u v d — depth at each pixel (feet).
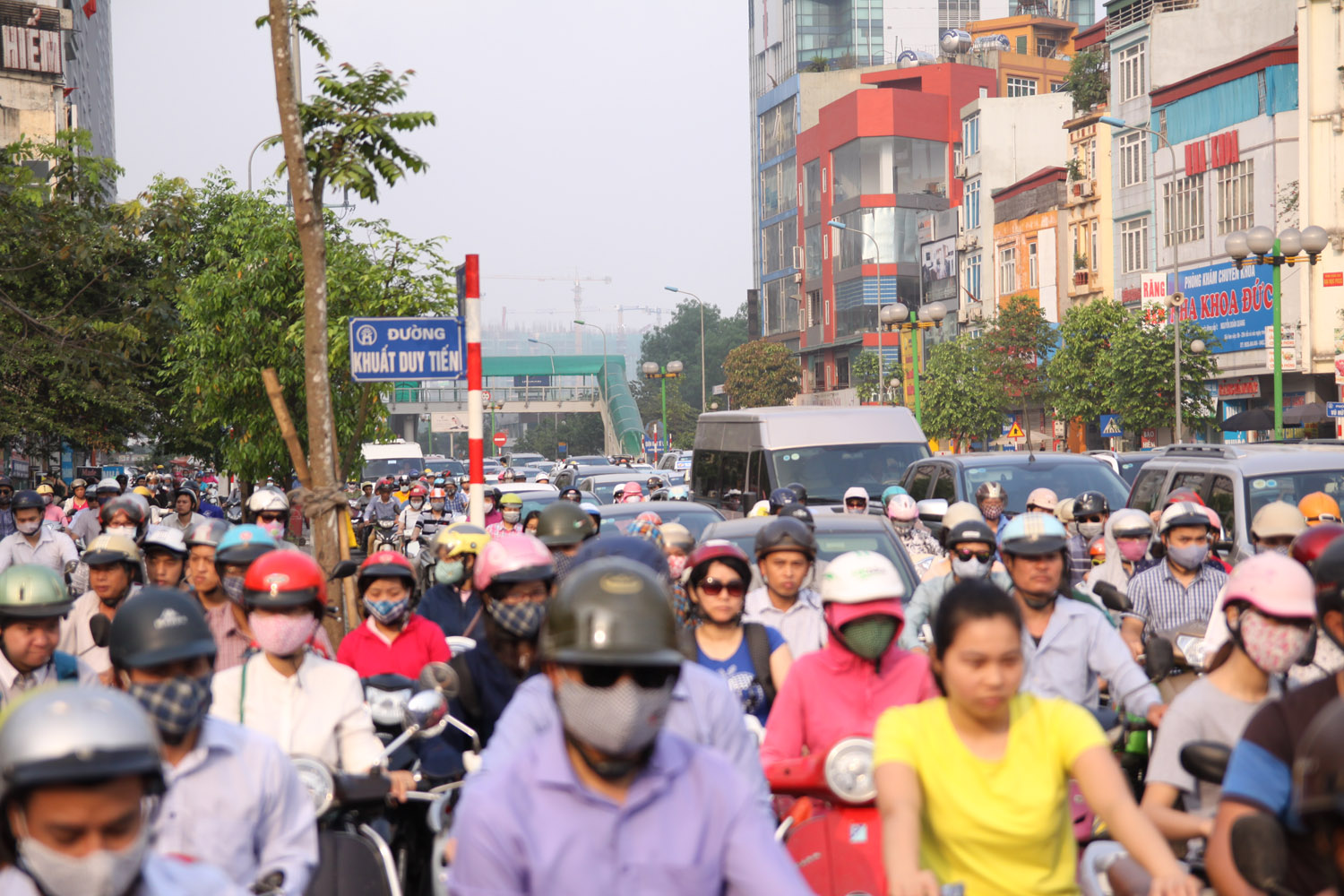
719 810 9.05
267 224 64.59
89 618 24.57
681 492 95.76
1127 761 21.39
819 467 61.31
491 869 8.82
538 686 11.35
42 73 151.64
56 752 8.09
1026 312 181.27
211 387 64.03
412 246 62.44
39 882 8.32
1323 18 136.77
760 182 376.07
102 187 93.76
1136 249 176.65
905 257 303.27
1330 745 7.25
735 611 18.83
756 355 323.57
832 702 16.01
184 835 12.52
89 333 87.45
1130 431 147.64
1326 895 10.31
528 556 17.70
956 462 53.72
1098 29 248.93
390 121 33.71
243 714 16.44
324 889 15.43
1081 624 19.26
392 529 85.10
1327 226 137.28
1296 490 38.17
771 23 433.07
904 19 412.98
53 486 93.15
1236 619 13.75
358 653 23.09
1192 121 160.35
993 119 227.61
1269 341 142.61
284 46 33.27
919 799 12.14
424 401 369.09
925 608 26.40
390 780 16.22
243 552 21.44
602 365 383.24
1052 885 12.23
